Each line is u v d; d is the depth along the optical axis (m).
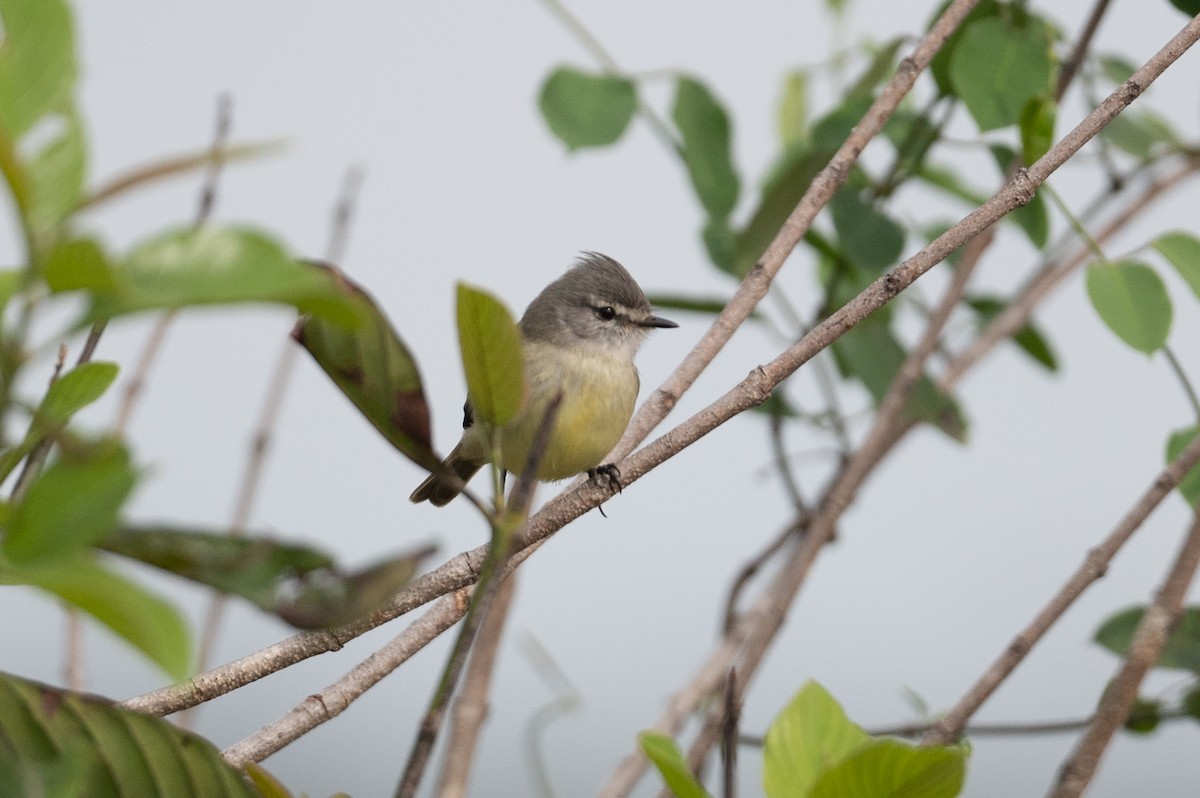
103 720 4.20
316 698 5.69
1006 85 8.61
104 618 2.77
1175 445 8.53
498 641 7.72
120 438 3.18
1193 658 8.76
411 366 4.38
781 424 10.69
